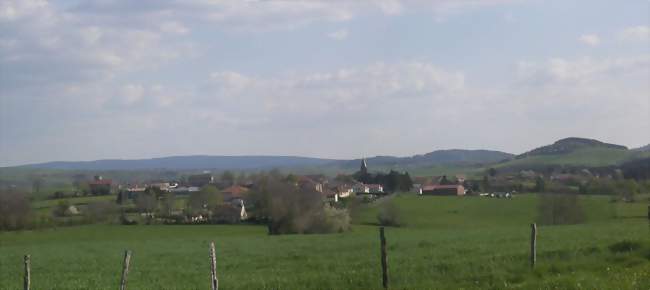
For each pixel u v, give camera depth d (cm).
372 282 2236
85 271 3409
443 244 3794
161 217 10062
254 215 9650
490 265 2441
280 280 2452
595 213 7900
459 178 18925
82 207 10831
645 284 1845
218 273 2952
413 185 16938
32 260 4281
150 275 3052
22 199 9238
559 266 2291
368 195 13688
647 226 4722
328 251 3822
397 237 4953
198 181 18250
